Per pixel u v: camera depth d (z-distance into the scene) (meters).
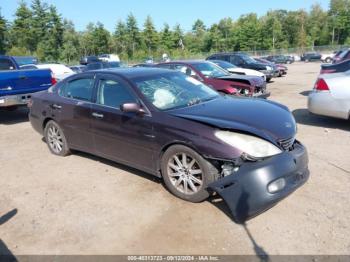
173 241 3.32
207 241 3.29
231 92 8.92
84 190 4.51
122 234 3.47
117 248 3.26
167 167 4.12
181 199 4.08
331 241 3.19
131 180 4.72
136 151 4.49
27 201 4.30
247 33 79.88
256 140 3.54
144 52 67.56
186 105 4.49
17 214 3.99
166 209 3.89
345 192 4.10
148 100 4.39
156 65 10.20
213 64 10.29
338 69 9.89
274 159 3.48
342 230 3.35
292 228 3.42
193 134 3.79
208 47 84.56
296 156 3.68
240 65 17.88
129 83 4.63
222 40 82.94
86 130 5.18
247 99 4.88
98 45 67.31
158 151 4.19
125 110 4.25
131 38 70.44
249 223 3.54
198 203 3.97
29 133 7.85
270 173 3.38
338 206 3.79
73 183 4.75
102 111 4.84
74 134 5.45
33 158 5.94
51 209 4.06
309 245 3.16
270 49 76.19
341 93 6.69
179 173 4.04
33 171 5.31
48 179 4.95
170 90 4.74
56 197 4.36
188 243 3.28
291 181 3.56
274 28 80.88
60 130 5.72
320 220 3.53
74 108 5.30
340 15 86.44
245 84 8.96
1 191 4.64
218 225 3.53
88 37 66.88
